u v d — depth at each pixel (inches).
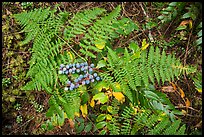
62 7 32.6
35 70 25.3
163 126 25.8
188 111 30.6
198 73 30.2
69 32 26.7
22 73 30.6
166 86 31.1
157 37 32.2
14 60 30.7
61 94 25.5
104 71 26.5
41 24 26.5
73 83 26.0
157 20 32.6
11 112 30.4
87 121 30.0
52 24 26.7
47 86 25.9
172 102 31.0
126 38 32.2
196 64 31.2
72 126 29.4
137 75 25.3
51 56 25.6
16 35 31.0
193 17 30.2
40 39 25.9
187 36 31.7
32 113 30.6
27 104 30.7
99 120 27.7
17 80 30.5
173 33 32.2
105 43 29.0
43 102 30.8
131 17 32.9
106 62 26.5
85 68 25.5
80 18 26.4
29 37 26.4
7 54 30.7
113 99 29.0
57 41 28.2
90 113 30.1
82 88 26.2
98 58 28.3
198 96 30.9
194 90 31.1
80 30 26.4
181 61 31.6
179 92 31.0
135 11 33.1
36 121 30.4
